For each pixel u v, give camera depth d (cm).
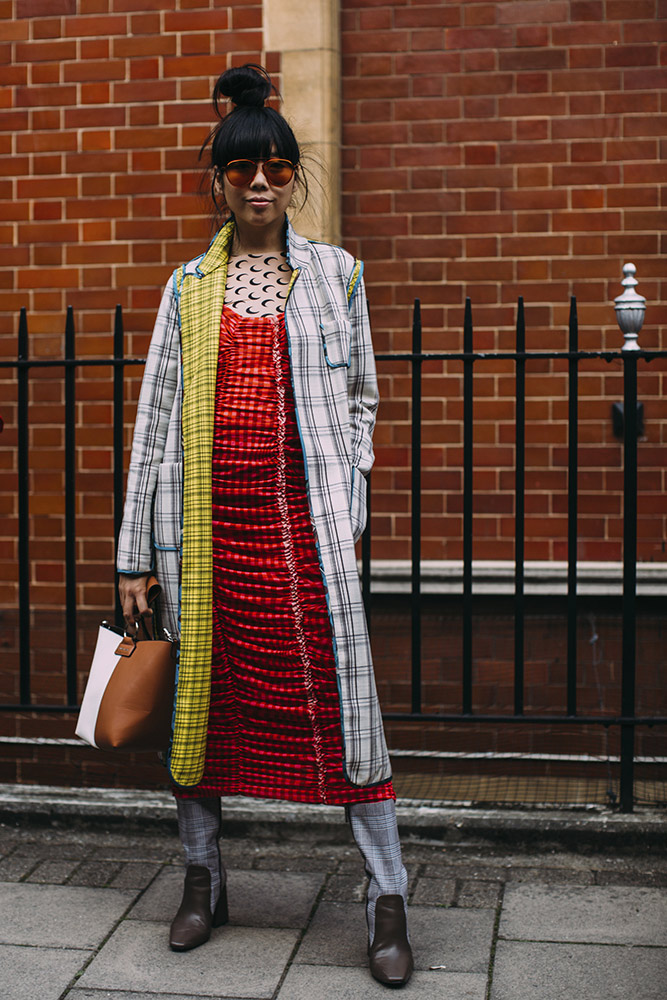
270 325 235
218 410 234
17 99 486
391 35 476
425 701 401
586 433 475
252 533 234
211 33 470
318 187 461
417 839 304
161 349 246
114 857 300
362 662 233
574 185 471
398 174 479
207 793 249
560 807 309
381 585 481
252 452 232
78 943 250
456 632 470
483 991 227
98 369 488
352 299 247
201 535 233
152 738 241
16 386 494
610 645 449
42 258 489
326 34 462
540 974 233
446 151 477
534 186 473
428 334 481
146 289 484
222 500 235
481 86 473
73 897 274
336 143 470
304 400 232
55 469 495
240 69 247
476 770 348
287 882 283
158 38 475
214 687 243
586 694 401
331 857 299
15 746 381
